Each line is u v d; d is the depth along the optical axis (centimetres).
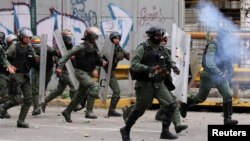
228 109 2772
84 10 4484
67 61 3091
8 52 2830
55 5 4506
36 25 4512
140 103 2358
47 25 4516
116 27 4447
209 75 2783
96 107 3862
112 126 3000
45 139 2570
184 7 4409
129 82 4022
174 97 2762
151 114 3534
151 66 2358
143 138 2589
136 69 2331
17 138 2594
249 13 4400
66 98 4016
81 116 3394
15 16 4544
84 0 4481
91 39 3033
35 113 3397
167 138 2542
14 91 3002
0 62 2770
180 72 2766
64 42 3372
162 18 4394
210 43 2747
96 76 3275
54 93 3491
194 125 3016
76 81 3256
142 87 2350
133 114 2377
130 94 4022
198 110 3762
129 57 3409
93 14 4472
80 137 2634
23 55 2841
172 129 2895
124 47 4434
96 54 3070
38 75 3412
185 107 2914
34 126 2967
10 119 3219
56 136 2658
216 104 3700
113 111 3412
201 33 4303
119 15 4441
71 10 4500
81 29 4488
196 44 4288
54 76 4341
